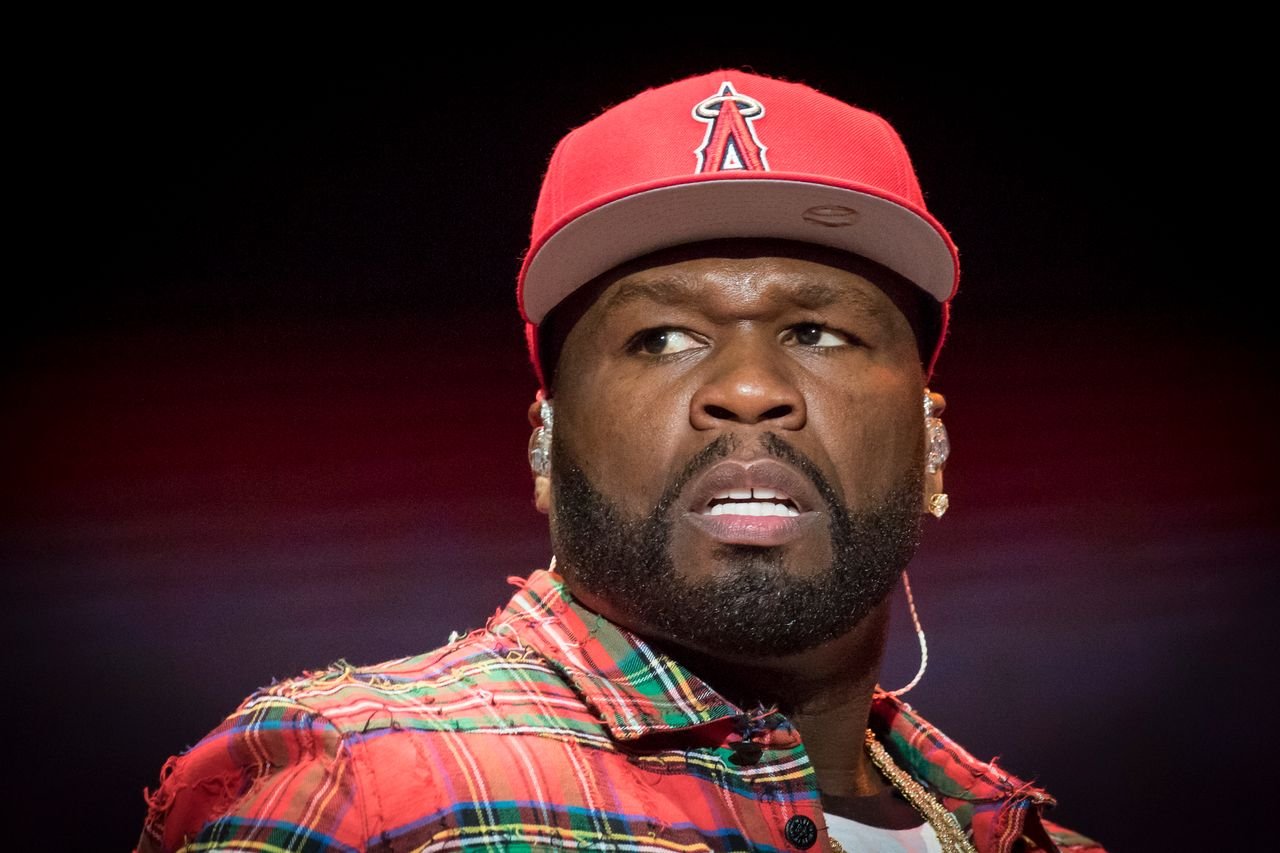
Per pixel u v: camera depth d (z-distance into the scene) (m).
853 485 5.31
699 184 5.33
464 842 4.54
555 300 5.76
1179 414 14.36
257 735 4.70
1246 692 13.88
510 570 12.95
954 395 14.20
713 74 5.98
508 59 13.19
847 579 5.23
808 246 5.55
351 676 5.05
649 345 5.47
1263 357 14.40
